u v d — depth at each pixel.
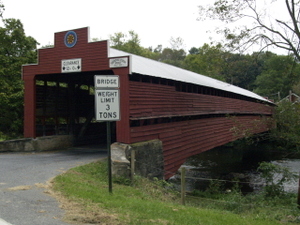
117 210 5.49
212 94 22.28
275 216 7.84
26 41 22.97
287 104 13.11
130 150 11.09
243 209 9.25
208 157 30.94
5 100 20.42
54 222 4.57
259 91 48.44
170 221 5.20
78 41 13.24
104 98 6.79
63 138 16.19
